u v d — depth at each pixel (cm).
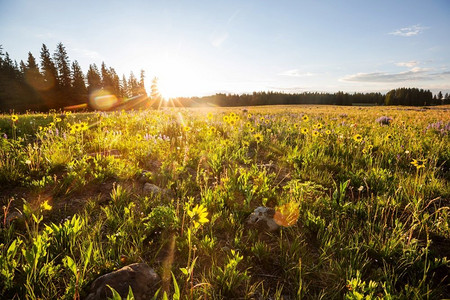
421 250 278
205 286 218
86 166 468
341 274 245
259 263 269
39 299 202
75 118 1301
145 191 416
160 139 713
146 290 215
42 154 522
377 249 280
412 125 1205
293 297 229
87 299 203
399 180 459
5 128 926
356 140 661
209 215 351
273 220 326
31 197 381
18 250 257
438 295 225
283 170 565
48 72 6362
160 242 289
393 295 208
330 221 338
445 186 445
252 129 923
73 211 351
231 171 501
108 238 279
